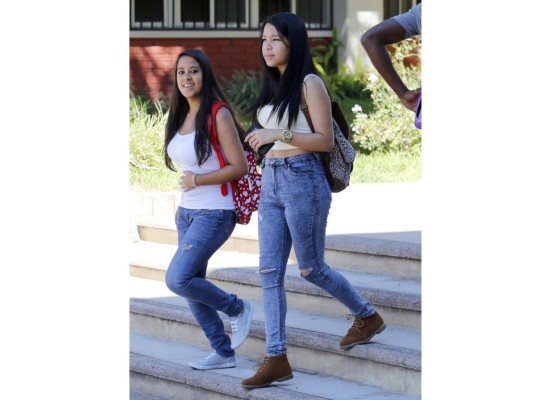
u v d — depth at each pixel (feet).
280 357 20.06
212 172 20.71
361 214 31.73
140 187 37.63
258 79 60.18
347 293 20.11
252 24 64.69
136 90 60.64
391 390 19.89
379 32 17.17
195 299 21.17
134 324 26.21
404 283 23.77
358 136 49.01
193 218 21.07
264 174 19.58
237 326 21.81
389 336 21.21
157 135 40.68
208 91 20.77
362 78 62.90
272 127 19.48
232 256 28.60
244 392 20.22
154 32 61.31
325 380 20.79
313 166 19.24
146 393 22.88
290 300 24.54
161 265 28.91
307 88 18.94
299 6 66.49
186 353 23.77
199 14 63.57
